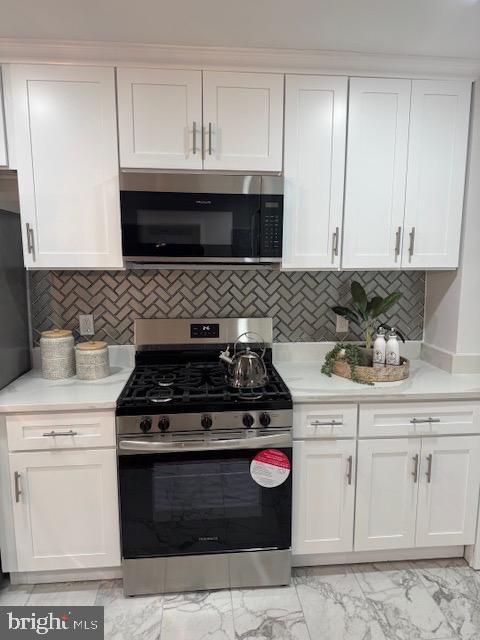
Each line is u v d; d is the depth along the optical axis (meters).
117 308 2.25
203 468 1.73
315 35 1.68
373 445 1.86
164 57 1.80
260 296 2.32
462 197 2.03
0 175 1.96
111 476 1.75
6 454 1.71
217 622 1.68
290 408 1.74
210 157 1.88
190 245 1.87
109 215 1.89
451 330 2.16
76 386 1.90
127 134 1.84
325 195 1.96
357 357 2.05
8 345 1.94
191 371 2.12
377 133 1.94
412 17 1.55
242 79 1.85
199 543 1.78
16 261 2.03
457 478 1.92
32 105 1.80
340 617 1.71
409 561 2.03
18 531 1.76
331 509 1.88
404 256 2.04
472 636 1.62
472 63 1.89
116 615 1.71
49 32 1.65
